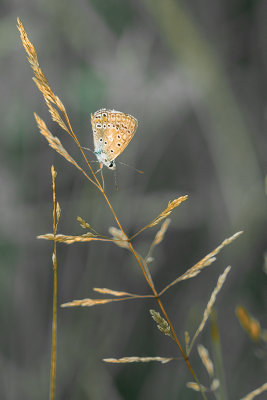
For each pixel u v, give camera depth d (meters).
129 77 1.34
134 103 1.35
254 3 1.45
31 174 1.40
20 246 1.37
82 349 1.24
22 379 1.21
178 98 1.36
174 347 1.26
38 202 1.40
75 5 1.30
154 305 1.34
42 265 1.37
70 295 1.33
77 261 1.37
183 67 1.27
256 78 1.44
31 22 1.34
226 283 1.29
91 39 1.35
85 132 1.35
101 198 1.28
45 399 1.19
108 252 1.32
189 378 1.18
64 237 0.66
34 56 0.66
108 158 0.72
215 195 1.38
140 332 1.31
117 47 1.36
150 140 1.38
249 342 1.17
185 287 1.36
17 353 1.26
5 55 1.38
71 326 1.27
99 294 1.30
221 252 1.31
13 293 1.32
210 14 1.45
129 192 1.32
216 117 1.28
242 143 1.27
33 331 1.29
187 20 1.23
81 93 1.35
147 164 1.37
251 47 1.46
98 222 1.28
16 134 1.40
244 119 1.34
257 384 1.11
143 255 1.30
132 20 1.37
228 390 1.11
